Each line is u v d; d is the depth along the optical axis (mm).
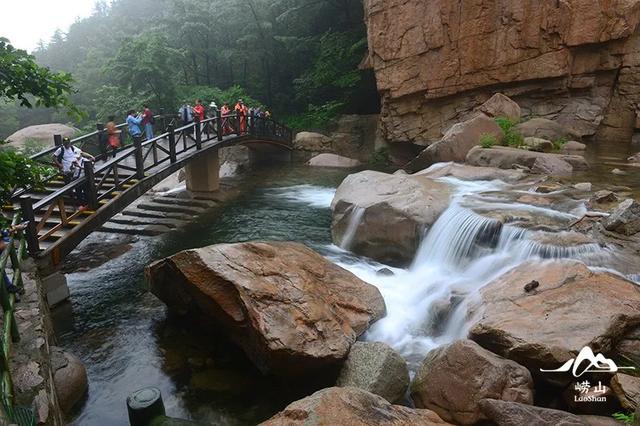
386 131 19359
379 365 5137
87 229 7824
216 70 30016
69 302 7539
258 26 27391
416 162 13922
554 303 5398
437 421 4121
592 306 5195
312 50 27703
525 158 11438
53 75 4359
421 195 8961
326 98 26719
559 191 9211
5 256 4723
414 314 6992
